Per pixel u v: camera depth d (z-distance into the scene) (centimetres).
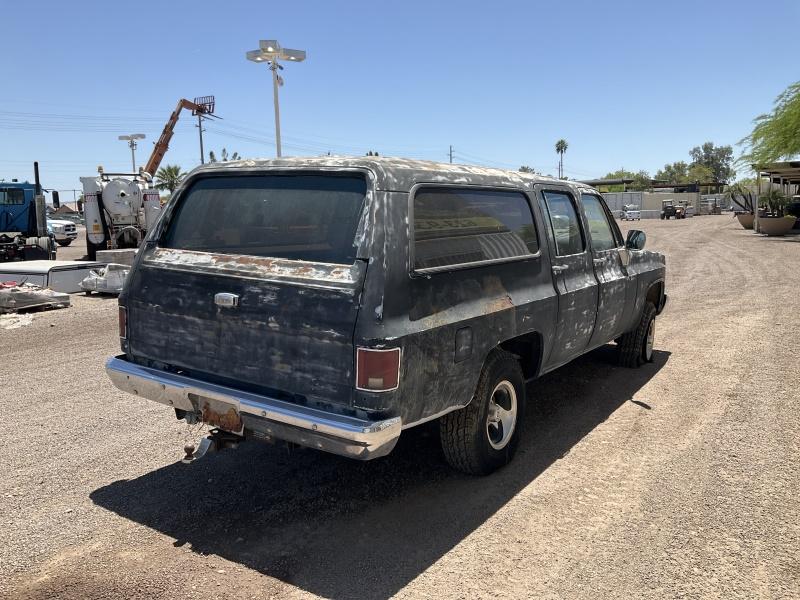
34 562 318
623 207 6431
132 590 295
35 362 706
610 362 698
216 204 384
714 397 573
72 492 395
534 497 388
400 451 461
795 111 2431
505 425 427
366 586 300
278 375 329
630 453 453
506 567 315
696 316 952
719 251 2033
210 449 367
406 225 331
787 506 373
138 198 1880
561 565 316
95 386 615
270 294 329
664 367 677
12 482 407
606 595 292
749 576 306
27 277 1191
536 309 429
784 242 2330
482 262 383
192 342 362
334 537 344
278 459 448
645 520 359
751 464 431
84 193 1881
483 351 376
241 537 343
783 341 774
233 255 360
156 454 455
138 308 388
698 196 7288
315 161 360
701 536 342
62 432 494
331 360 312
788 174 2925
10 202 1681
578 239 513
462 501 384
